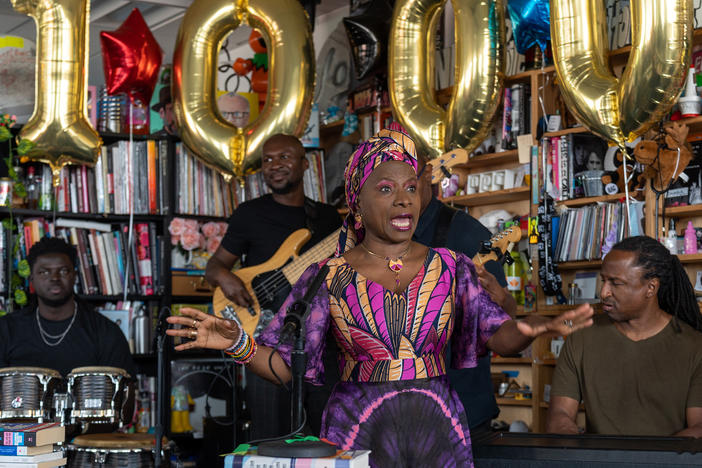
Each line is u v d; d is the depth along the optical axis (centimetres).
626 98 341
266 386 395
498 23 404
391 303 185
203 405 504
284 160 430
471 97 403
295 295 194
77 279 502
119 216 514
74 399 364
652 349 291
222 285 418
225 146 460
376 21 501
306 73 462
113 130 523
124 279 512
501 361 477
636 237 296
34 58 491
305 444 154
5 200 482
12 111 484
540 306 438
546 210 429
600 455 191
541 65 453
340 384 188
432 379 184
